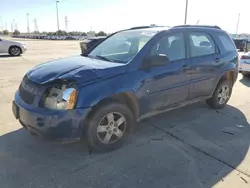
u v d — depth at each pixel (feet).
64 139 9.70
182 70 13.08
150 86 11.68
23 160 10.16
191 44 13.91
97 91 9.89
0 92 19.79
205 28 15.34
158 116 15.31
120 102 10.85
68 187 8.59
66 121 9.43
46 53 55.06
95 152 10.89
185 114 15.78
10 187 8.52
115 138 11.12
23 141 11.68
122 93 10.76
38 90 9.75
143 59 11.50
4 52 47.11
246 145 11.80
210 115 15.67
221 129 13.57
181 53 13.35
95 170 9.59
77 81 9.68
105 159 10.37
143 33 13.12
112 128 10.87
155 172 9.52
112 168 9.73
